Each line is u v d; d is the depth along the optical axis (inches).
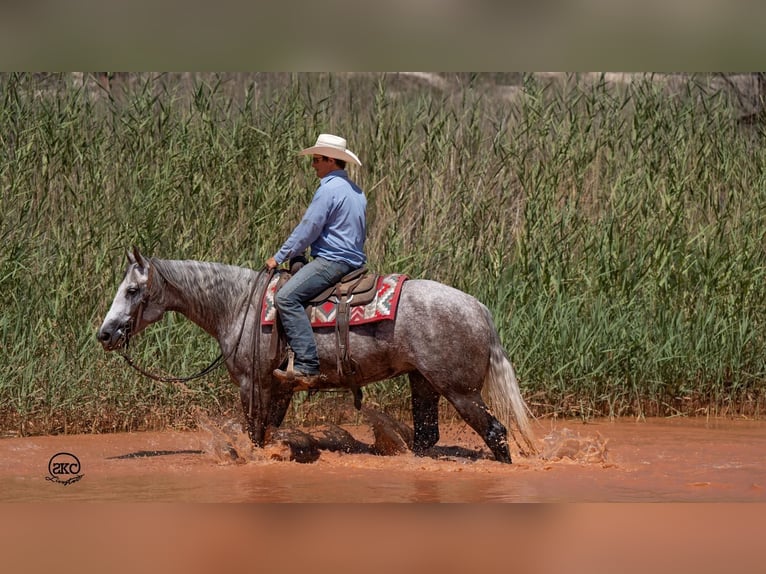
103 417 588.4
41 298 610.5
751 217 722.2
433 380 438.9
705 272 693.9
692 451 488.7
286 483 392.2
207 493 367.2
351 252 454.3
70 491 376.8
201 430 585.9
